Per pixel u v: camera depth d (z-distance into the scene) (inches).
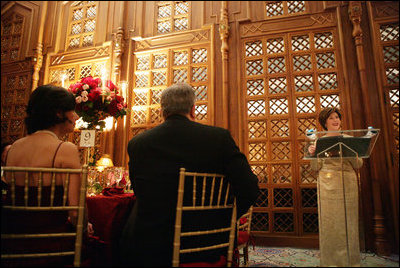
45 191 52.5
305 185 137.6
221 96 158.6
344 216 78.2
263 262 100.6
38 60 196.7
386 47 140.6
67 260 52.3
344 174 82.5
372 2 145.3
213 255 51.7
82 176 51.4
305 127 145.7
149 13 185.3
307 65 150.7
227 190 55.7
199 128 55.1
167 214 48.3
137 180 52.8
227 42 163.0
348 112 137.0
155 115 168.2
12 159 54.8
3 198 63.4
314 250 123.3
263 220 144.8
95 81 98.7
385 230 119.5
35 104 57.6
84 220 55.2
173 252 46.4
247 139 150.8
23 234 47.1
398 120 133.3
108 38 187.2
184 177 48.6
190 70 166.9
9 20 215.8
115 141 169.5
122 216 63.0
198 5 176.2
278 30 156.9
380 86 134.8
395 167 126.3
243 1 166.4
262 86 155.3
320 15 152.5
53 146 55.2
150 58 176.1
